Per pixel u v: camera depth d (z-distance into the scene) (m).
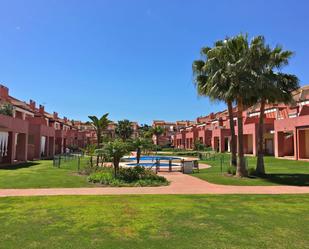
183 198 11.45
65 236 6.76
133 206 9.84
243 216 8.56
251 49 17.52
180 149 69.19
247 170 19.31
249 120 43.72
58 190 13.54
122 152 17.55
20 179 16.95
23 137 31.41
